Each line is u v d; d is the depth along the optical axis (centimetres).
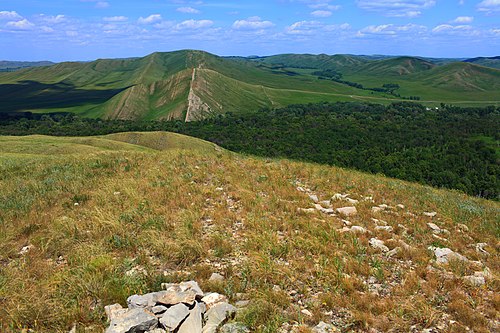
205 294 616
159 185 1273
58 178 1427
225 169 1612
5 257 768
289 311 586
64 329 539
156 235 849
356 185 1530
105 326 534
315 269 725
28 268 706
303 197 1230
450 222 1167
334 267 731
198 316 529
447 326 567
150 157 1892
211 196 1197
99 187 1270
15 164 1903
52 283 646
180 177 1389
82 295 612
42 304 576
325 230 929
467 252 906
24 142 6172
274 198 1173
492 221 1261
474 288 693
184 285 624
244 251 810
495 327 573
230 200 1178
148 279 664
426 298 652
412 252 842
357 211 1147
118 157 1928
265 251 793
